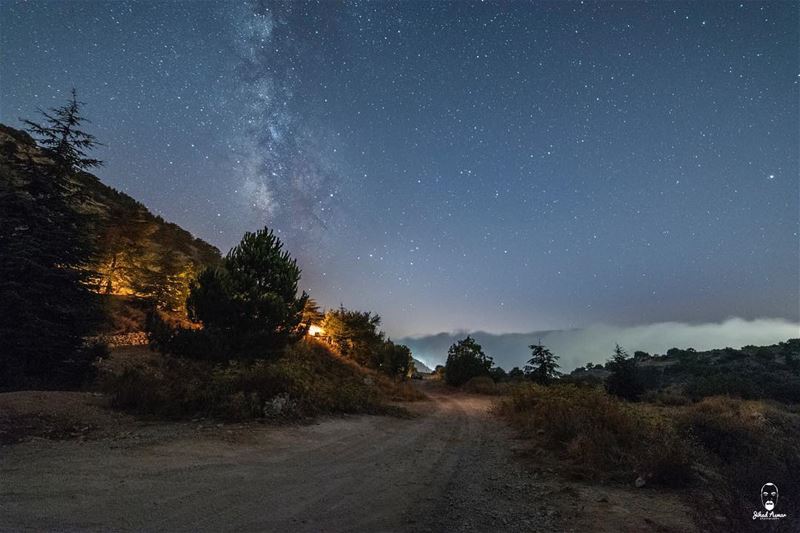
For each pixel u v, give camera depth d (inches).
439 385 1943.9
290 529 194.7
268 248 754.8
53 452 293.6
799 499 189.9
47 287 602.5
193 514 202.8
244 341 650.8
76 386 574.9
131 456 297.1
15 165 670.5
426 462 365.1
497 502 260.8
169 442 345.7
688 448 350.0
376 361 1562.5
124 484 237.8
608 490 289.9
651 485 297.3
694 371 2053.4
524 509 247.8
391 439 466.9
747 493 200.4
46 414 378.3
